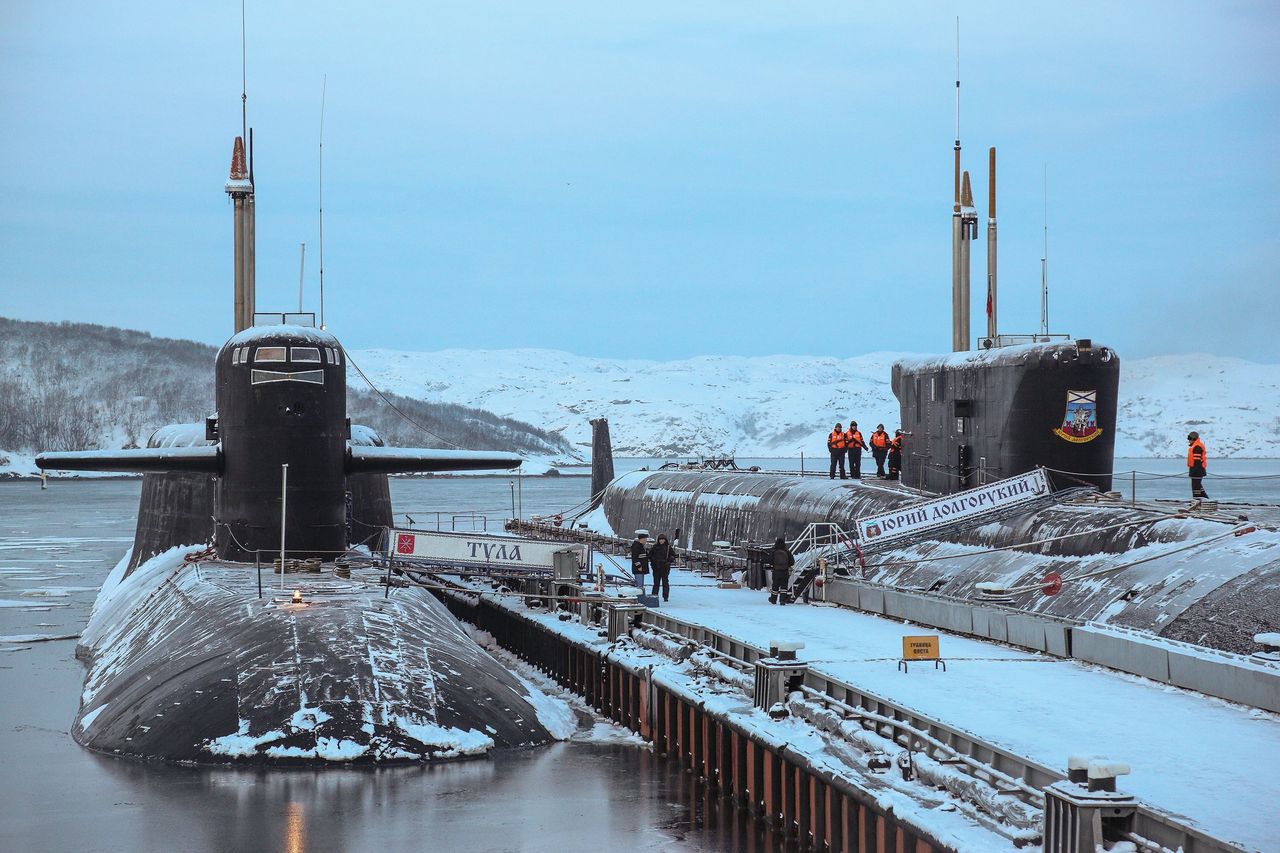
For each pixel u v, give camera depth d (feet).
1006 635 155.84
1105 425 196.44
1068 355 194.49
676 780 139.03
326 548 197.98
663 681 150.30
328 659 145.59
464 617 276.82
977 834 88.89
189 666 151.64
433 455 204.03
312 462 195.62
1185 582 145.79
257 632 153.79
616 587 219.41
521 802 128.47
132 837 117.80
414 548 210.18
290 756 133.69
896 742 112.98
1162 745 104.32
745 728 126.11
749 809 126.41
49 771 137.49
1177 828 77.92
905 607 178.91
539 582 225.35
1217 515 168.96
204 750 135.95
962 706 119.24
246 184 225.56
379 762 134.31
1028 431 197.16
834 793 108.37
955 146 248.32
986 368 205.46
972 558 197.16
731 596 213.25
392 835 118.32
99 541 581.53
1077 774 82.89
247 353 193.16
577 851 116.26
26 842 116.88
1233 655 123.54
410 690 143.33
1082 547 175.94
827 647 154.40
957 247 250.37
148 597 211.00
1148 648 131.54
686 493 329.11
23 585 376.27
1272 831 81.92
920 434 233.96
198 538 241.14
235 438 195.62
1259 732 108.47
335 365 196.95
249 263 227.40
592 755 147.95
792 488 273.75
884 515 206.49
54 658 233.76
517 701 154.81
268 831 118.83
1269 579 136.15
